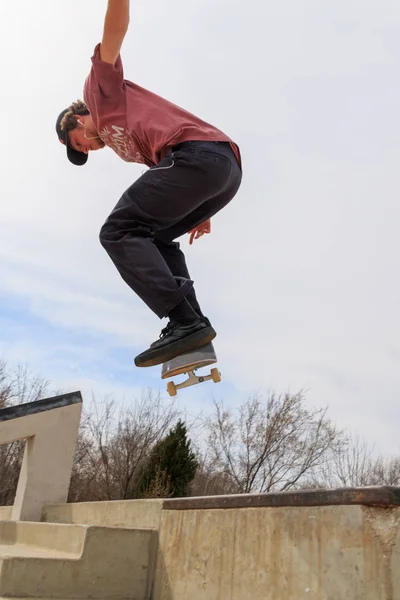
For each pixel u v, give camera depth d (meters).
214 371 2.21
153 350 2.19
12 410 5.51
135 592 2.95
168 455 15.36
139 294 2.19
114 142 2.52
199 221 2.54
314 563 1.87
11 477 16.45
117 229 2.19
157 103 2.42
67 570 2.83
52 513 5.09
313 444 19.33
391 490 1.64
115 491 17.22
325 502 1.88
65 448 5.66
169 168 2.18
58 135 2.76
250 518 2.31
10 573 2.69
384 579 1.57
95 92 2.42
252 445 19.34
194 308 2.36
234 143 2.39
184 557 2.75
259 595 2.11
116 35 2.25
